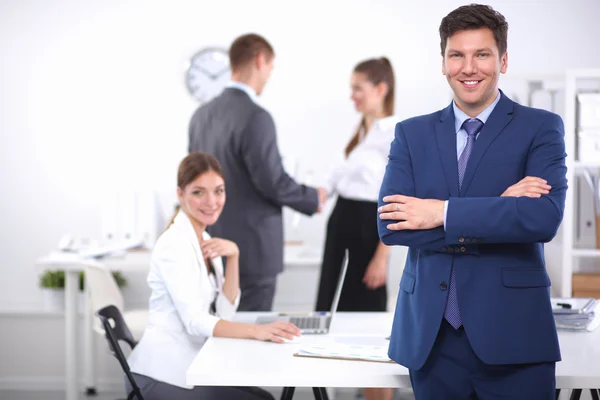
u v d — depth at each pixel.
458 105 1.84
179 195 2.76
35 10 5.18
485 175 1.79
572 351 2.23
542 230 1.71
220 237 3.55
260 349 2.30
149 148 5.24
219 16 5.17
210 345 2.36
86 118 5.22
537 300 1.76
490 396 1.78
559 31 4.98
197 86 5.19
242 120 3.49
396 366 2.09
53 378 4.97
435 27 5.09
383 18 5.12
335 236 3.77
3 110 5.21
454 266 1.78
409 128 1.90
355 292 3.71
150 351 2.54
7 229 5.26
